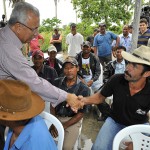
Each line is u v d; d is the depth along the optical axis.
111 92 2.55
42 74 3.72
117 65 4.28
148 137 2.06
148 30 5.58
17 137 1.58
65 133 2.86
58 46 10.05
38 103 1.61
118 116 2.50
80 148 3.25
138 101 2.36
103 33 6.60
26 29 2.07
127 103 2.40
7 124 1.50
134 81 2.29
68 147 2.78
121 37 6.50
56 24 15.75
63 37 13.00
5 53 2.08
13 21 2.06
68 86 2.96
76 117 2.86
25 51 4.88
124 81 2.43
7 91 1.41
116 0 12.62
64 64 2.91
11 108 1.42
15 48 2.11
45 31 14.89
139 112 2.39
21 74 2.14
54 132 2.48
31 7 2.07
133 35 4.00
